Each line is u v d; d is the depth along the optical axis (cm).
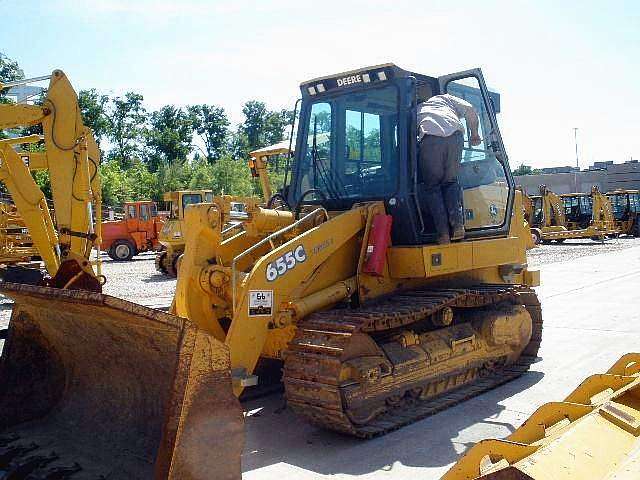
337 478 468
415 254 620
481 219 723
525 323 739
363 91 671
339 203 678
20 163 738
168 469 316
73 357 470
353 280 618
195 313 557
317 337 540
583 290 1441
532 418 373
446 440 538
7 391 469
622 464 289
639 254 2414
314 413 530
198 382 326
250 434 562
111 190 4138
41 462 406
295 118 736
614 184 5469
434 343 631
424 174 638
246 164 5228
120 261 2612
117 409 434
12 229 1934
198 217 555
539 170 7838
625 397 370
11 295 443
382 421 568
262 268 545
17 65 4416
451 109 650
